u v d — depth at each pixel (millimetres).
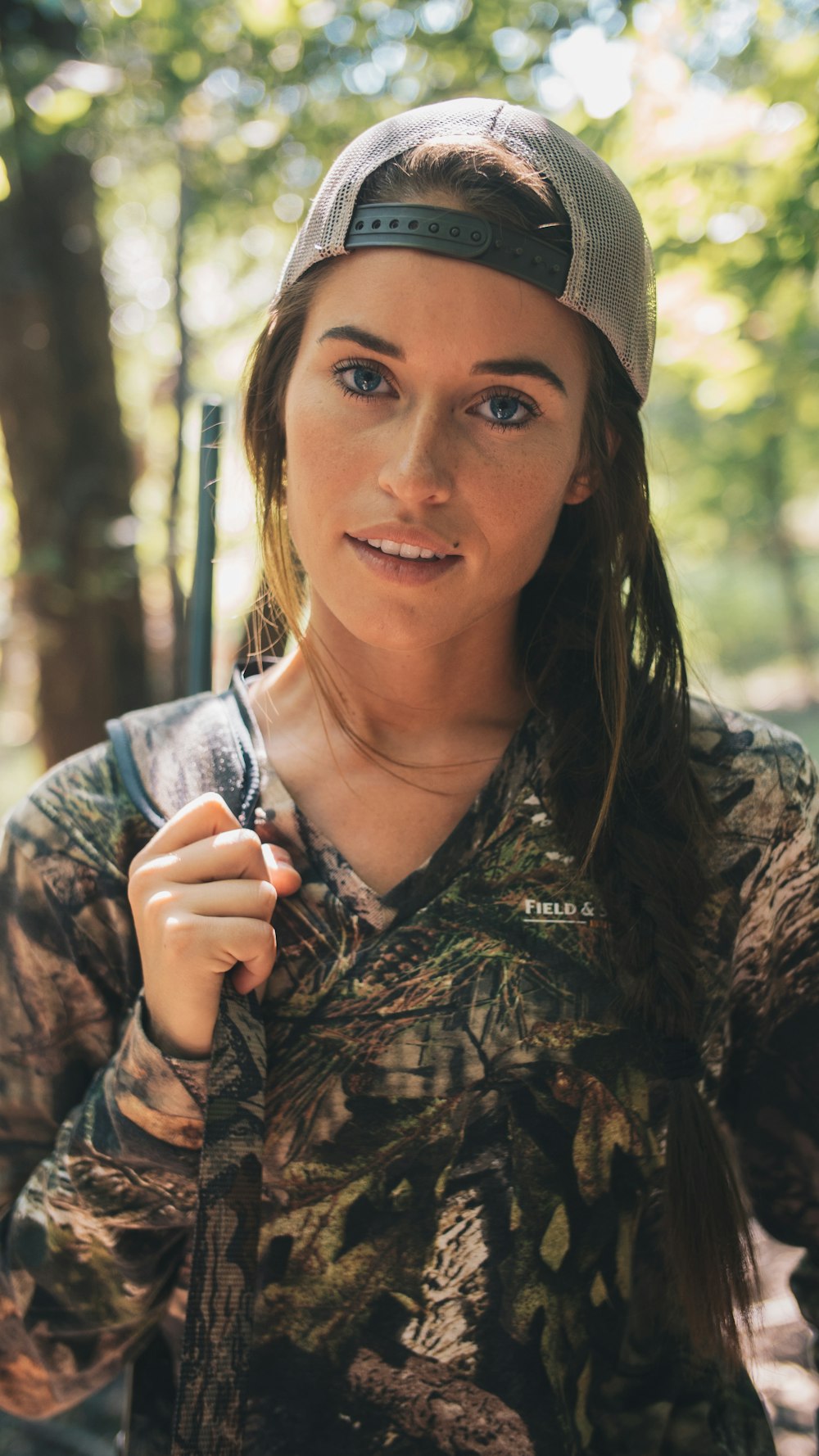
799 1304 1172
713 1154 917
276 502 1000
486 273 821
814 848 1038
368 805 948
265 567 1014
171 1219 909
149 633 3770
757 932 1020
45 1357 972
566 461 882
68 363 3424
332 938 898
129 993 995
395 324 820
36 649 3516
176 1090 853
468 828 926
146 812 965
